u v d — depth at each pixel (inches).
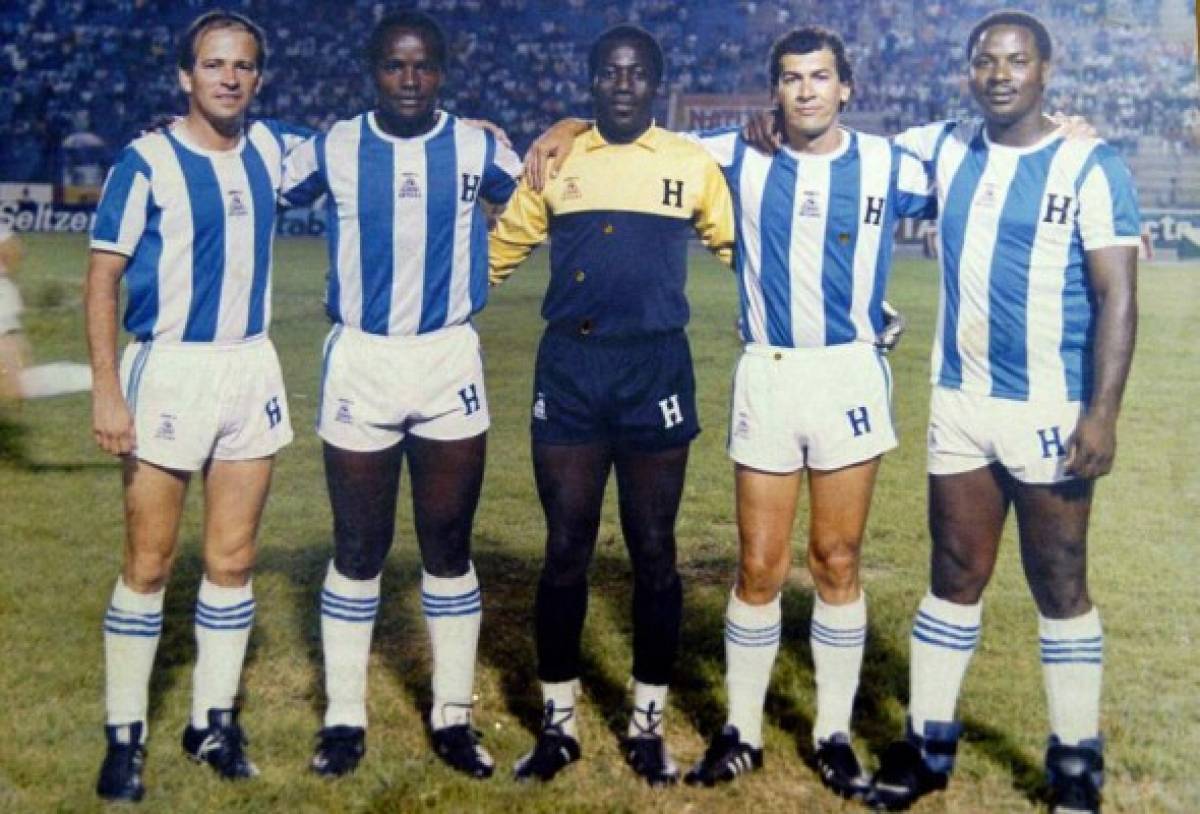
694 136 116.8
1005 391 115.6
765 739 126.6
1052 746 121.4
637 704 122.0
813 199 113.3
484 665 135.2
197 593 136.4
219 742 124.4
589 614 137.2
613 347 114.1
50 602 137.0
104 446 113.7
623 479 117.1
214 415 117.2
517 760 125.1
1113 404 110.5
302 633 135.2
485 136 120.7
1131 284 110.7
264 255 119.2
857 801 120.0
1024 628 133.1
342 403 119.6
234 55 114.8
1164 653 131.5
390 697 132.0
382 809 121.4
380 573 125.5
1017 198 112.9
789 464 116.0
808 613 135.7
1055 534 116.8
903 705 130.3
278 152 120.1
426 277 118.7
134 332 117.4
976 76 113.6
